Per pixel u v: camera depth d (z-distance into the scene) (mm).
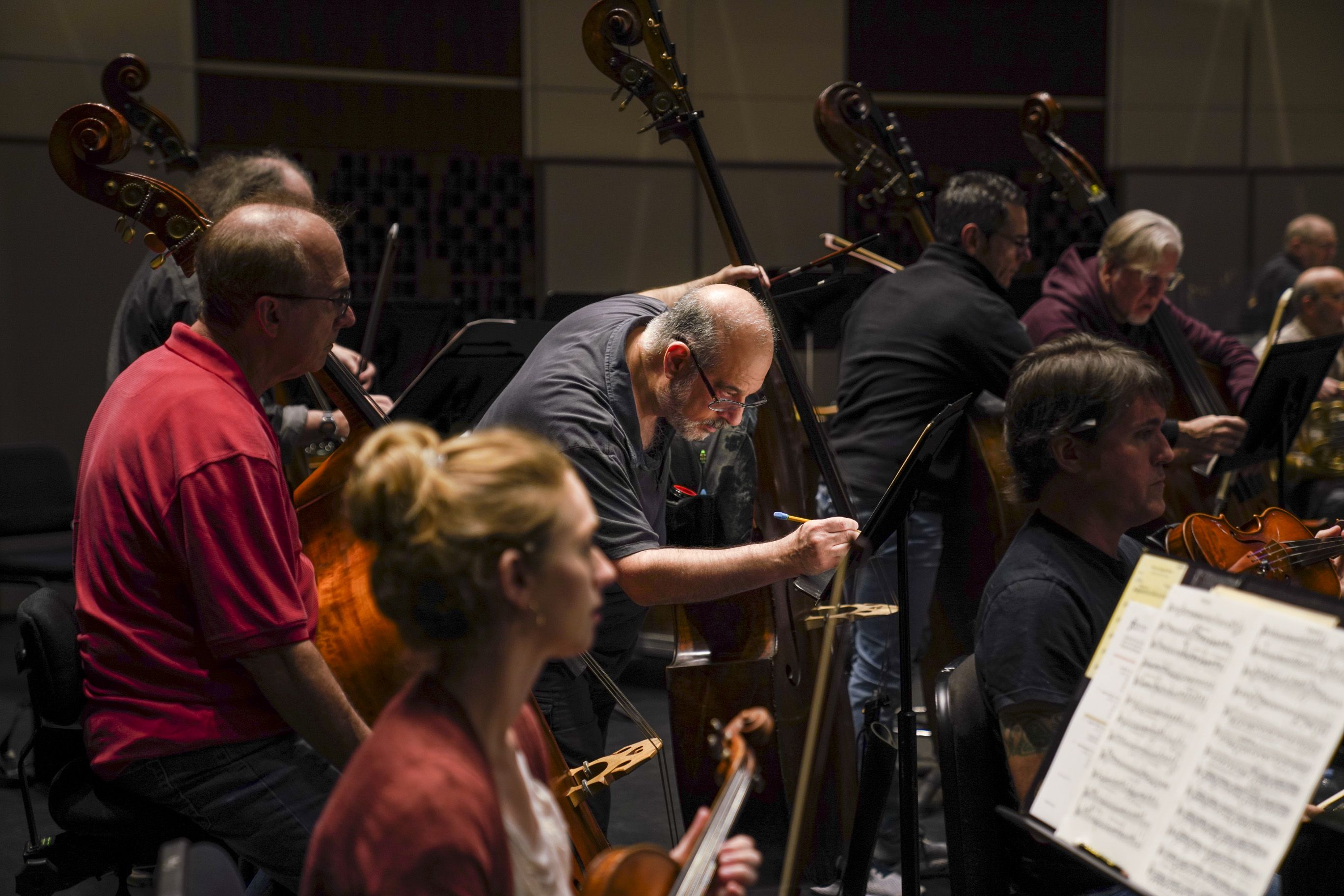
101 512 1896
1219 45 7613
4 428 6090
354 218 6570
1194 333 4004
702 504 2703
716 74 7090
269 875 2006
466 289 6832
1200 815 1258
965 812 1931
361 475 1122
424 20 6582
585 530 1140
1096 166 7566
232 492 1826
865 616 2768
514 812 1192
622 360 2244
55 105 6008
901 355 3477
